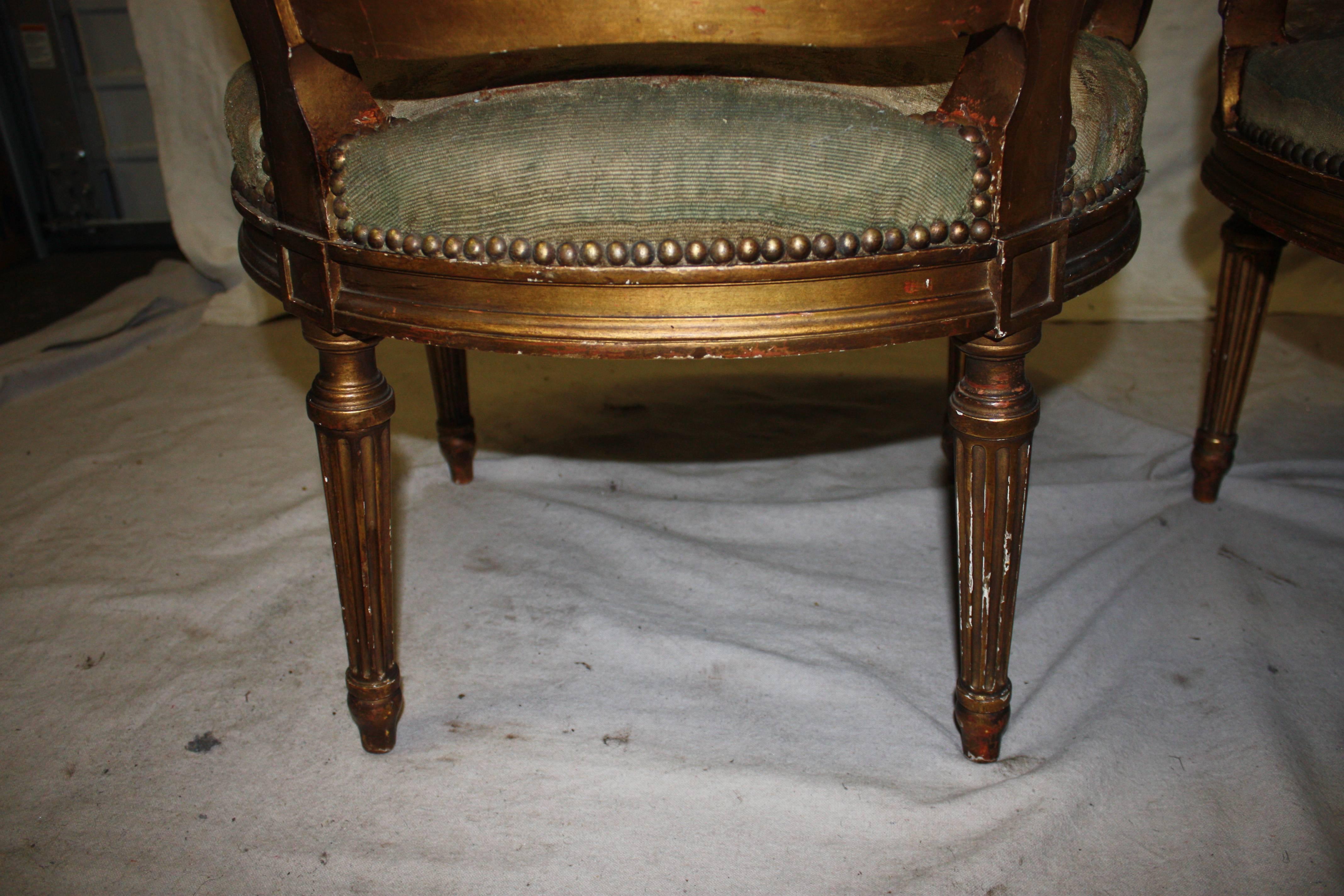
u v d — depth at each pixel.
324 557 1.02
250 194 0.68
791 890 0.64
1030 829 0.67
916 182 0.53
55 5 1.98
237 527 1.08
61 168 2.08
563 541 1.03
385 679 0.74
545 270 0.54
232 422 1.35
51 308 1.82
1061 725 0.78
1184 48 1.53
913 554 1.01
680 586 0.96
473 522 1.07
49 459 1.25
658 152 0.53
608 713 0.80
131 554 1.03
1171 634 0.87
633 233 0.53
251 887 0.65
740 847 0.67
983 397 0.62
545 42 0.49
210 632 0.91
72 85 2.04
